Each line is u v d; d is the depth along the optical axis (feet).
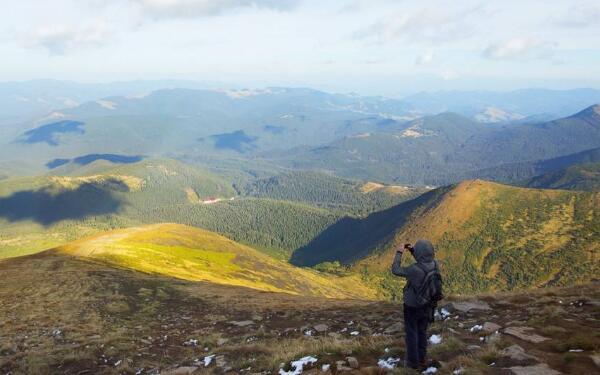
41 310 113.60
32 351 74.90
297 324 85.40
